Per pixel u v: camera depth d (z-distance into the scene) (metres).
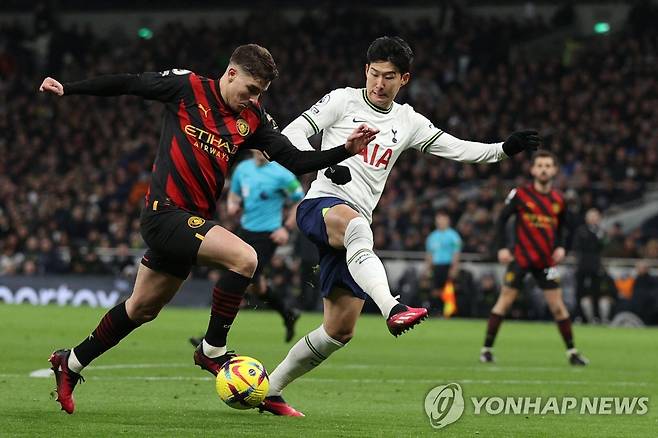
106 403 16.72
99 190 67.00
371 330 41.22
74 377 15.09
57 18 94.62
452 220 57.03
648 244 53.38
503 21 83.25
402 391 19.66
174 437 13.07
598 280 50.69
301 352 15.56
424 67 77.50
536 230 27.86
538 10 86.12
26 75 85.62
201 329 37.72
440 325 46.44
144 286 14.80
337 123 16.38
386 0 89.50
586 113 69.00
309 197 16.28
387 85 16.02
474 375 23.42
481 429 14.77
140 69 84.50
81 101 80.19
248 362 14.58
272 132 14.91
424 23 81.12
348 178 15.30
